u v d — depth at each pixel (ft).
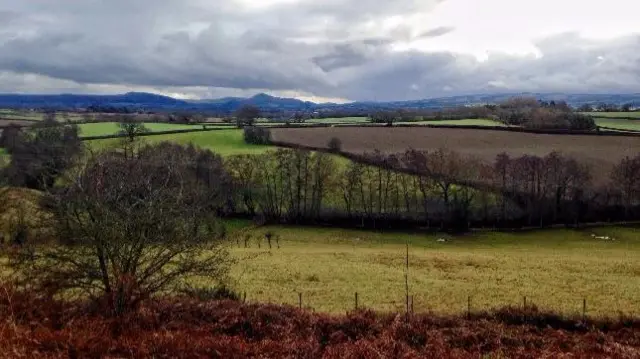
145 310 53.36
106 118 459.73
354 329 55.72
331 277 130.82
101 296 54.70
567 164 266.16
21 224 60.34
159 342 43.37
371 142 351.05
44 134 259.60
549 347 57.36
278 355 44.42
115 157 77.30
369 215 263.08
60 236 54.19
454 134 375.45
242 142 354.95
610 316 75.20
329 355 44.57
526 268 155.43
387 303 100.78
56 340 41.55
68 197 54.34
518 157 286.66
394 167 286.25
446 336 57.21
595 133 365.20
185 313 55.31
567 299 109.50
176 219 59.21
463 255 181.88
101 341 42.24
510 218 259.19
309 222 264.11
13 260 57.57
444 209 260.21
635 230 244.01
